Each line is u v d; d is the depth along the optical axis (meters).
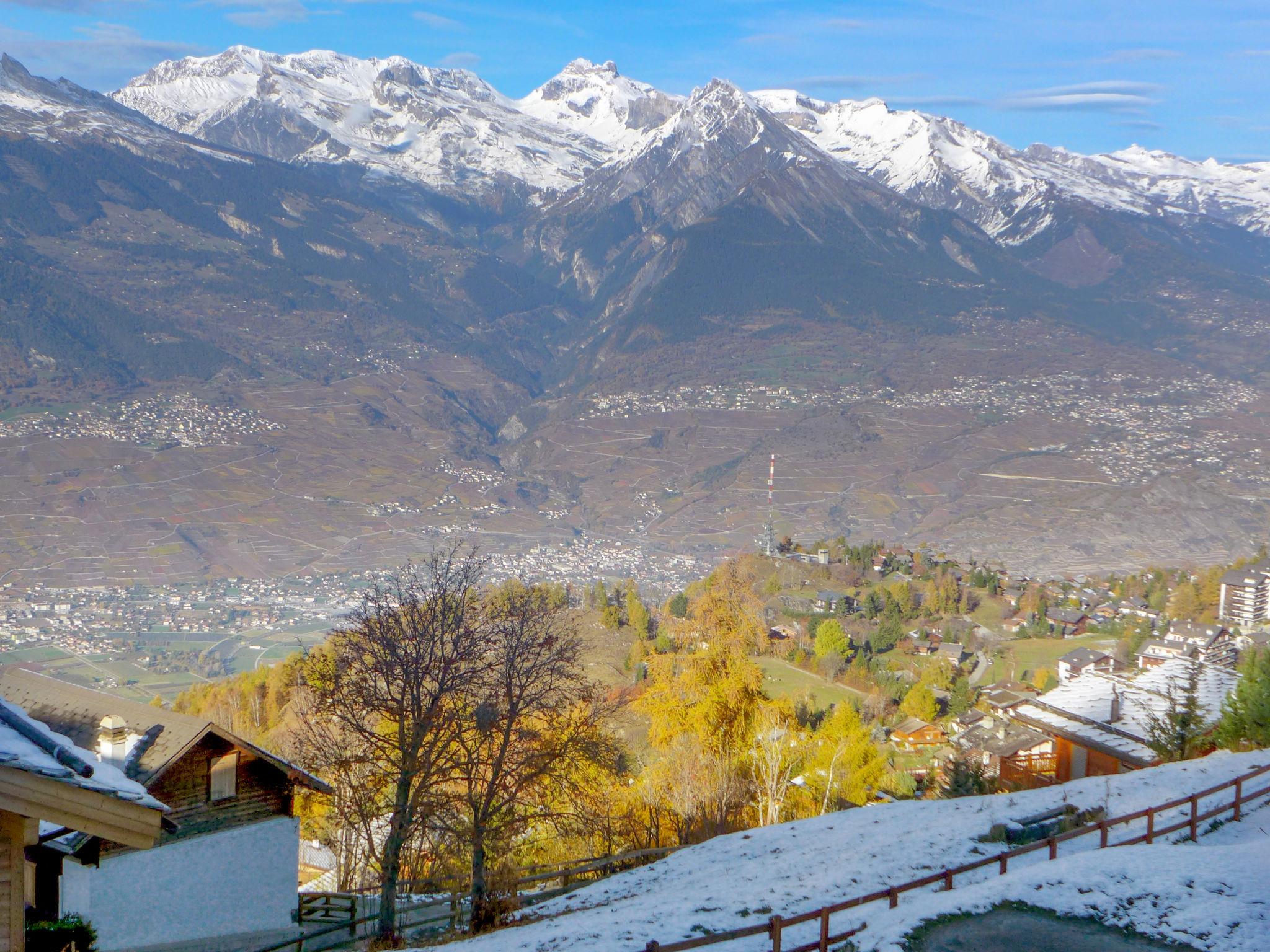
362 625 29.16
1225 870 15.90
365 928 27.80
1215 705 38.19
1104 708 39.31
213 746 26.75
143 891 25.00
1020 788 38.50
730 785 37.78
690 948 13.05
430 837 31.44
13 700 29.39
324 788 28.58
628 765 42.09
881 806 26.34
